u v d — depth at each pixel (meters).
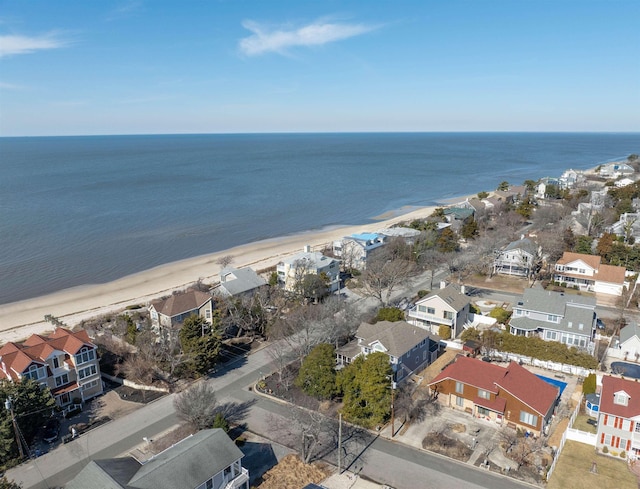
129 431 45.50
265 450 42.28
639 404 40.22
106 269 103.38
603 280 82.06
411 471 39.25
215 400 46.81
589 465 39.53
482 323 68.69
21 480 38.91
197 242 125.19
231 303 68.31
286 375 55.62
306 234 133.62
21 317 78.50
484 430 44.91
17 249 115.69
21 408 42.22
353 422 45.94
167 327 62.25
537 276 91.25
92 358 51.44
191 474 32.69
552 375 54.59
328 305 67.69
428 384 50.56
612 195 147.00
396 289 84.69
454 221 124.69
